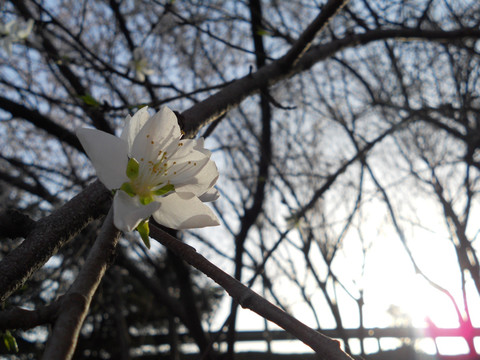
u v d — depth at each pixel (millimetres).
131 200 991
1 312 849
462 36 3404
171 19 5961
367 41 3205
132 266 5145
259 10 3877
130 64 4453
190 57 6156
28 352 6262
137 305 7957
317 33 2328
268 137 4785
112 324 7828
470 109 4715
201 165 1065
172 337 6551
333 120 5805
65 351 815
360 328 2900
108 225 1090
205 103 2037
